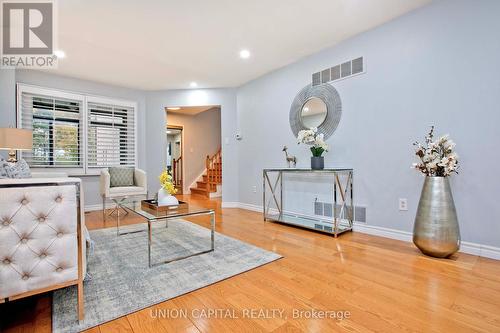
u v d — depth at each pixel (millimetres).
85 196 4410
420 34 2455
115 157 4707
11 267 1161
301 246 2492
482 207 2125
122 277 1815
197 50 3303
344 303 1465
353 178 3012
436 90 2361
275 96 4051
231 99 4926
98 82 4543
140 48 3217
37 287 1212
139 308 1424
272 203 4117
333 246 2480
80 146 4348
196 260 2137
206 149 7730
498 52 2037
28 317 1347
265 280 1764
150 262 2012
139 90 5031
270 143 4160
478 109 2133
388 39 2684
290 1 2318
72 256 1290
